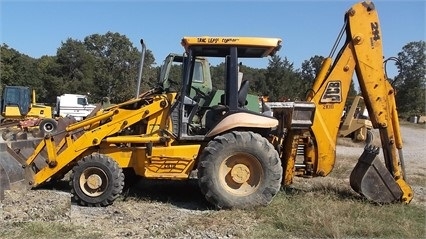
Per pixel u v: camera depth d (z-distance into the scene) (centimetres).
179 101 786
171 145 783
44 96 7369
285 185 834
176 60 894
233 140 721
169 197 813
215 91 814
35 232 578
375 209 716
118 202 770
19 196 764
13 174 792
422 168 1409
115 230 603
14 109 2873
